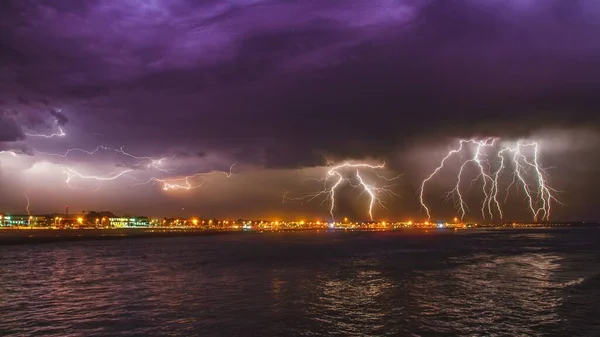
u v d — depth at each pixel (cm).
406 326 1814
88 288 2802
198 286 2850
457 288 2728
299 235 14838
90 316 2002
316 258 4956
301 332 1733
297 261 4584
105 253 6106
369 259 4797
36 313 2070
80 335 1698
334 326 1817
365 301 2322
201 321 1898
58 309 2158
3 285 2952
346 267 3962
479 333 1711
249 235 15350
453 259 4753
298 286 2830
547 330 1742
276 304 2248
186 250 6700
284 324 1847
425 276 3300
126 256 5484
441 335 1684
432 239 10362
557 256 5094
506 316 1970
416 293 2556
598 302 2262
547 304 2219
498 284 2878
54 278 3309
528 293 2534
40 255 5747
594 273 3416
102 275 3472
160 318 1958
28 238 9519
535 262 4362
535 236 12500
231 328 1791
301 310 2105
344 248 6831
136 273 3591
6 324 1869
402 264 4225
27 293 2628
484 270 3678
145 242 10038
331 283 2956
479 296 2450
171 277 3309
